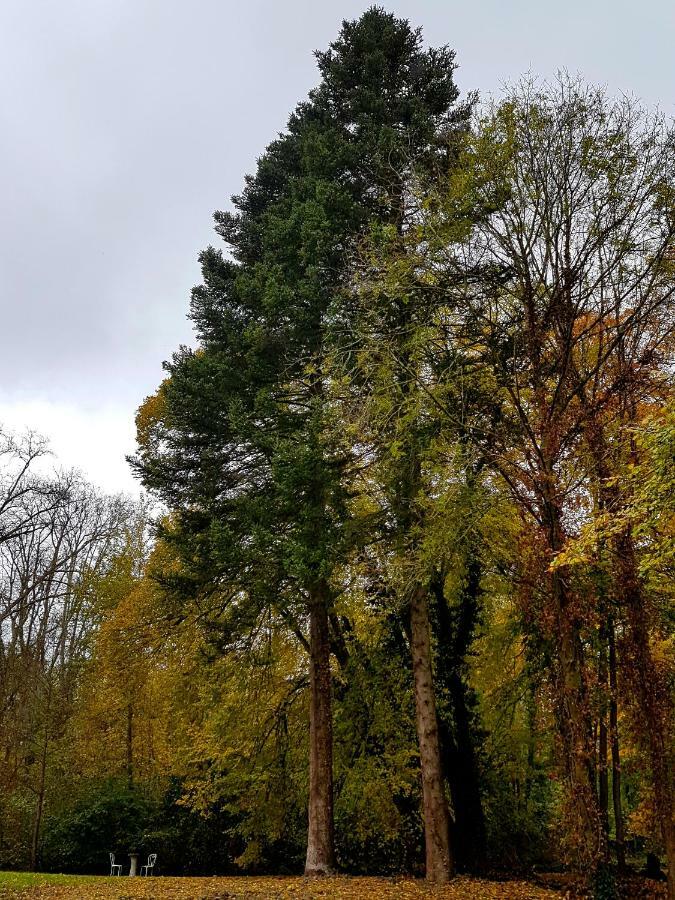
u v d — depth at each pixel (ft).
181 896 40.24
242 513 48.08
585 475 39.60
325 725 52.80
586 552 35.01
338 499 46.60
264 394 49.14
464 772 53.67
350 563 47.16
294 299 50.42
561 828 42.42
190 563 48.60
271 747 62.69
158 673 65.46
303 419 50.93
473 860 51.13
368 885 43.47
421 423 42.80
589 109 41.39
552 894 39.70
